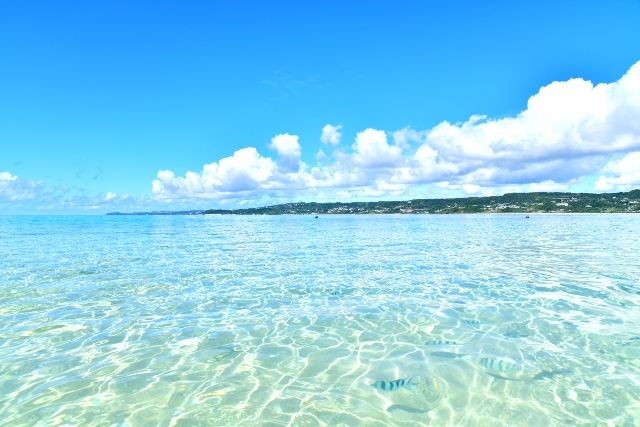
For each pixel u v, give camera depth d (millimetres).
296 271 11438
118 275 10922
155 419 3631
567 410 3695
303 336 5793
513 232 28969
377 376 4453
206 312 7094
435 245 19125
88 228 39062
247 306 7480
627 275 10266
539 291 8438
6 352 5215
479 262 12938
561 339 5465
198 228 41812
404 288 8906
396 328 6082
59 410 3781
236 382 4352
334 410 3764
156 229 38469
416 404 3854
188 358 5020
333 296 8227
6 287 9305
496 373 4461
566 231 29641
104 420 3615
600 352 4992
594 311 6828
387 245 19406
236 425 3531
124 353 5188
